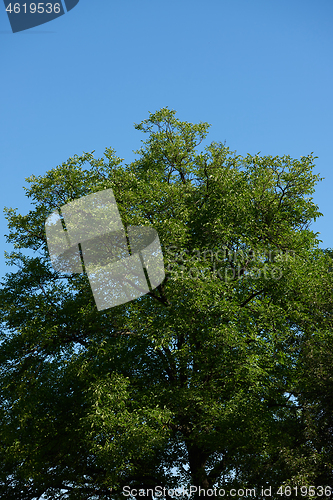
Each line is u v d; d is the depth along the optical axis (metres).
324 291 14.84
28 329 15.26
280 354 14.82
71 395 14.76
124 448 12.41
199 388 14.65
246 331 15.32
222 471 15.06
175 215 16.45
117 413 12.83
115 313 15.95
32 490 15.94
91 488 15.19
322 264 16.69
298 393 13.32
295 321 15.65
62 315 16.02
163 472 16.39
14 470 15.56
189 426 14.91
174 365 16.09
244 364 13.88
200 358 14.91
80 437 14.15
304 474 11.38
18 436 14.41
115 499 15.23
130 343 15.79
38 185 16.47
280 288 15.54
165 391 14.48
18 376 15.48
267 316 15.13
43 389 14.53
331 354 12.40
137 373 15.82
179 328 14.90
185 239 15.80
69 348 15.70
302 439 12.36
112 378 13.59
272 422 13.27
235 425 13.16
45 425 14.76
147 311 16.45
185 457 16.69
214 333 13.94
